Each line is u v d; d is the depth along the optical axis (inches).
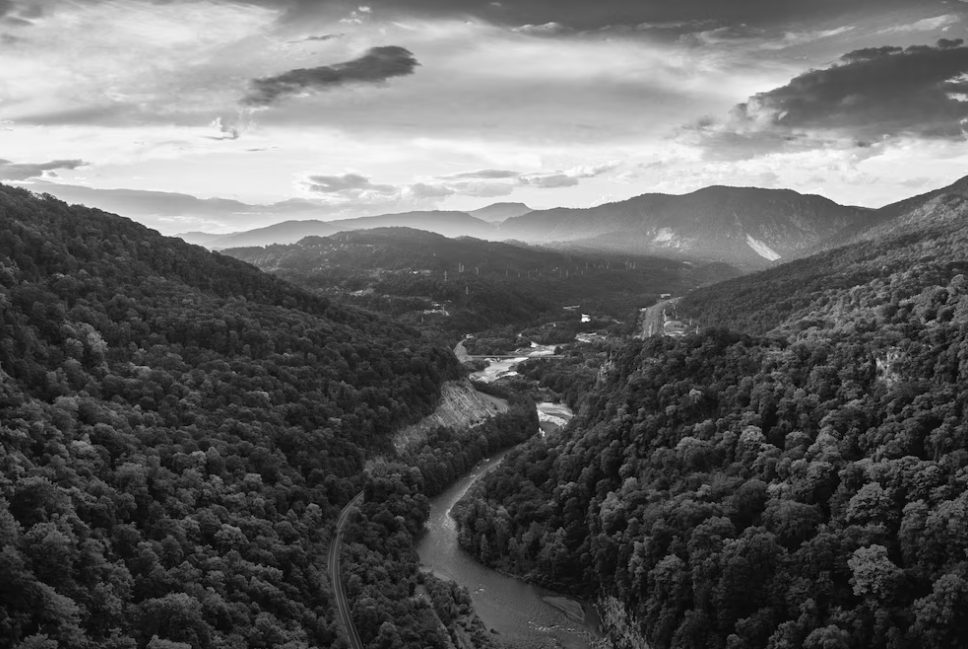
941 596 5064.0
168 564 5684.1
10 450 5334.6
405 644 6033.5
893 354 6712.6
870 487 5826.8
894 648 5132.9
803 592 5620.1
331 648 5890.8
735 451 7042.3
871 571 5398.6
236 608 5600.4
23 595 4387.3
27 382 6560.0
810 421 6791.3
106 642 4618.6
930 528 5374.0
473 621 6801.2
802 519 5979.3
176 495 6456.7
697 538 6304.1
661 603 6309.1
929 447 5880.9
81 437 6122.1
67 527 4933.6
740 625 5703.7
